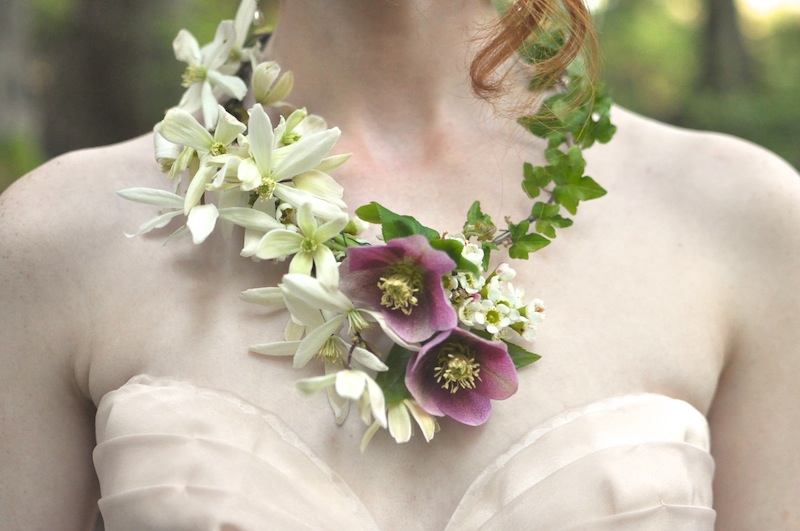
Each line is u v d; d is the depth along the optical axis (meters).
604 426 0.79
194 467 0.77
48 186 0.86
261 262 0.83
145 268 0.83
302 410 0.80
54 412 0.84
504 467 0.79
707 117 6.02
